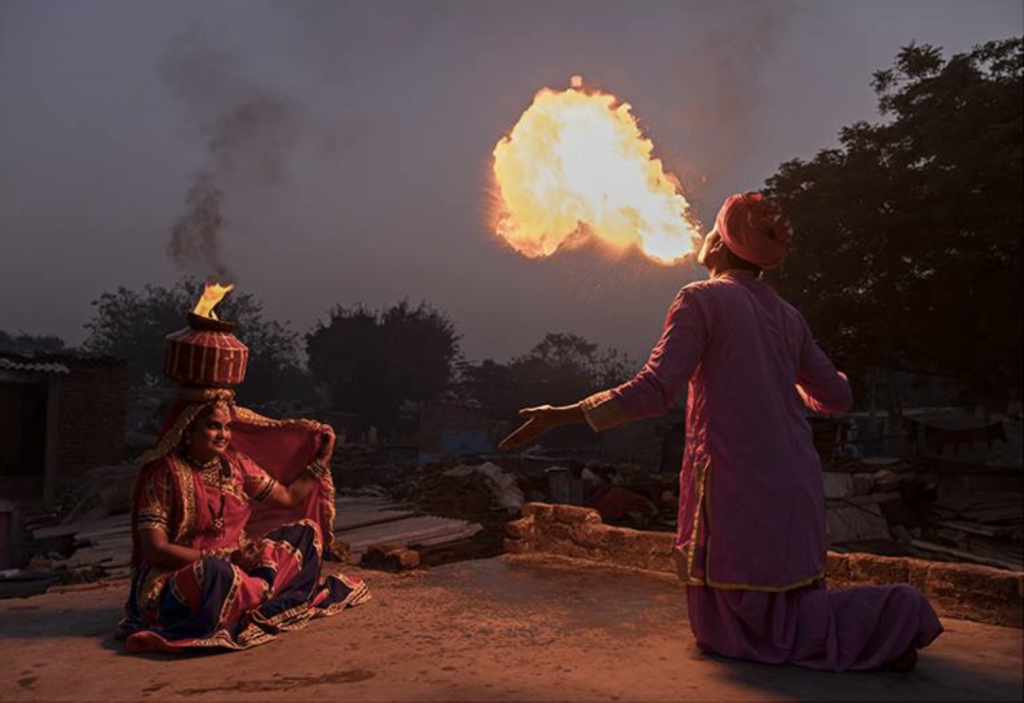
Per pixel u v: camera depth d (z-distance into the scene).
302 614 4.01
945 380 29.61
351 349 76.88
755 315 3.49
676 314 3.46
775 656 3.26
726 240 3.69
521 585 4.94
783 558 3.26
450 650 3.53
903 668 3.16
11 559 15.17
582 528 5.82
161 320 81.62
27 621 4.16
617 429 40.41
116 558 8.91
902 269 23.98
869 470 21.84
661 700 2.85
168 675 3.18
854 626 3.20
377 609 4.33
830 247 24.66
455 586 4.93
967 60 24.44
